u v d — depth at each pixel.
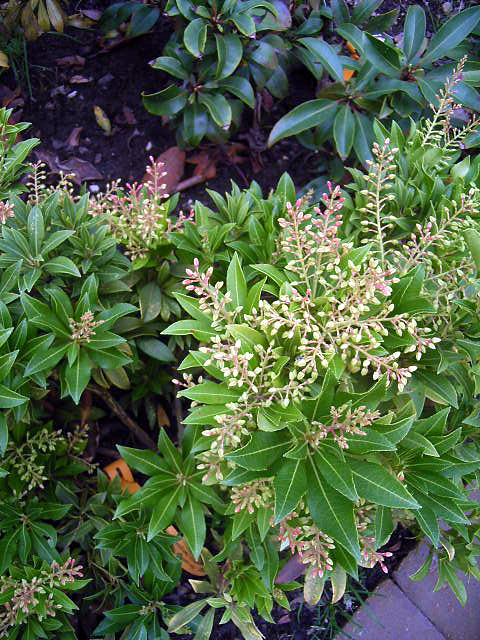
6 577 0.58
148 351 0.67
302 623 0.74
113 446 0.79
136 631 0.61
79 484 0.72
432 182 0.61
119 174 0.97
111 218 0.64
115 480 0.67
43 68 1.02
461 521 0.47
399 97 0.83
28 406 0.61
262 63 0.83
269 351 0.43
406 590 0.75
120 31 1.03
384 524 0.46
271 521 0.49
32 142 0.63
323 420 0.43
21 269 0.57
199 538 0.54
